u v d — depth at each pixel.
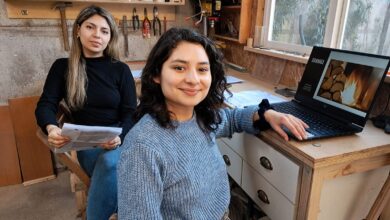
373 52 1.45
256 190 1.29
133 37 2.38
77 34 1.63
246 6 2.15
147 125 0.76
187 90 0.77
